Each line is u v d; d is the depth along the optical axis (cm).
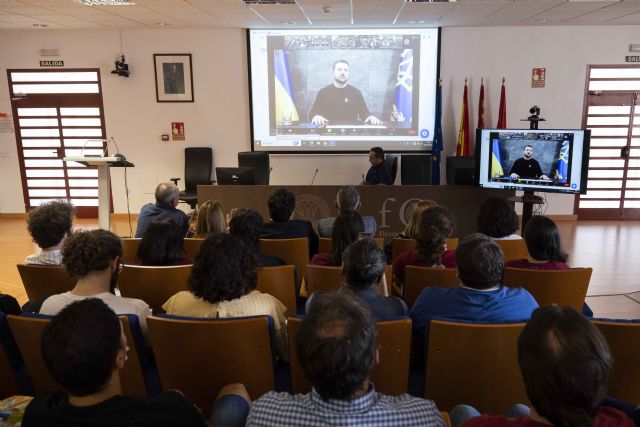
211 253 179
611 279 477
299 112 752
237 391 151
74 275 185
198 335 159
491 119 746
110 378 106
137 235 394
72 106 753
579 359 86
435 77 736
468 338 157
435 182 750
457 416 139
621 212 766
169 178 771
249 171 523
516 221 301
